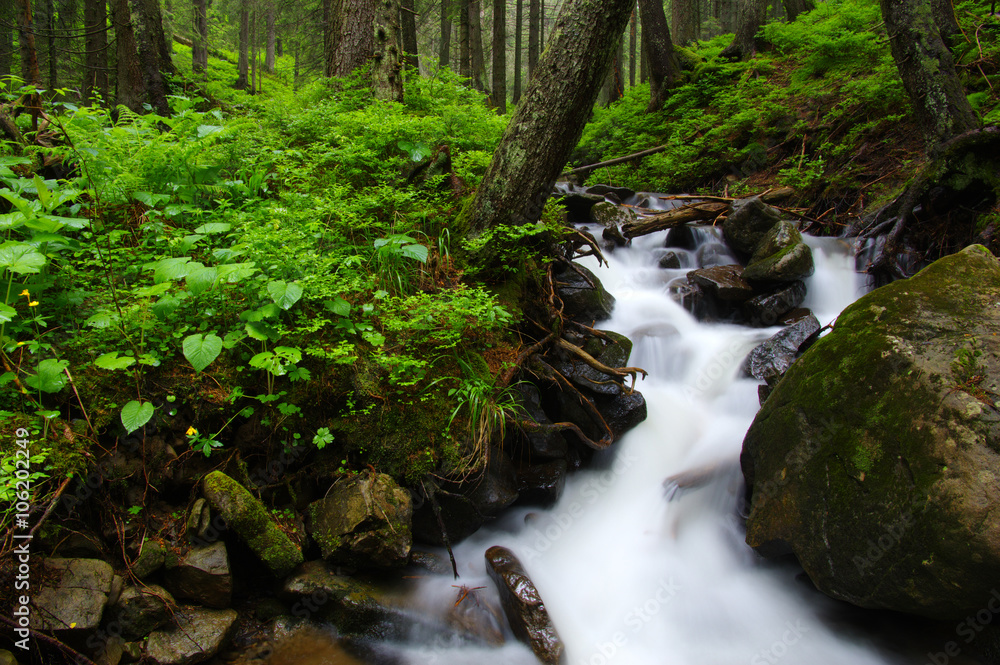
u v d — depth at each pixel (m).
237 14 30.83
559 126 4.15
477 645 3.07
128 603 2.58
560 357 4.51
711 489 4.03
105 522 2.75
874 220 6.63
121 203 4.06
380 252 4.05
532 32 18.08
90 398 2.91
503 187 4.34
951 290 3.11
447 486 3.37
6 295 2.91
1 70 12.24
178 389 3.09
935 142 6.09
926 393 2.77
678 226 7.21
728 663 3.10
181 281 3.57
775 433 3.46
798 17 13.11
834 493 3.01
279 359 3.12
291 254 3.49
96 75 11.20
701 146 10.55
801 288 5.76
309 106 6.48
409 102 7.27
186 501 3.02
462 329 3.83
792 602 3.44
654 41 13.34
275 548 2.98
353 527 2.99
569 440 4.23
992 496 2.40
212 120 5.16
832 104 9.45
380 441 3.33
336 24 7.68
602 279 6.39
